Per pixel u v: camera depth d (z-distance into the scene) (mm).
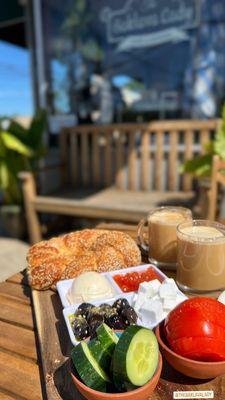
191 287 1095
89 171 4594
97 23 5000
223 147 2941
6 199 4527
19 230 4418
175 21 4559
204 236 1087
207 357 714
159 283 1024
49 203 3781
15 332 984
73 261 1207
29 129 4340
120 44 4957
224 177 2377
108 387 667
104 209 3494
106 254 1221
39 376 824
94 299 998
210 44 4461
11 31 5703
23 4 5074
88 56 5168
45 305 1078
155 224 1283
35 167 4559
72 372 705
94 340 725
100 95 5254
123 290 1095
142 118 5086
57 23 5117
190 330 734
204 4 4340
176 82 4777
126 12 4781
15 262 3686
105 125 4324
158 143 4117
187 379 770
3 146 4164
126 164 4375
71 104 5395
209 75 4566
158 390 743
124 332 689
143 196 3957
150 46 4789
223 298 959
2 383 807
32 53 5266
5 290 1222
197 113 4746
